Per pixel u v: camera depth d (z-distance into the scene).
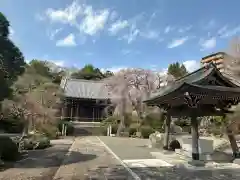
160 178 7.60
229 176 7.91
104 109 38.78
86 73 60.62
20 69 10.32
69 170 8.73
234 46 27.06
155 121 29.69
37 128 22.91
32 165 9.62
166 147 14.14
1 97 9.41
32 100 20.39
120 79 31.67
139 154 12.95
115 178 7.55
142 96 29.72
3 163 9.38
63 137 25.56
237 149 10.62
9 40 9.69
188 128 27.55
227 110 11.37
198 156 10.07
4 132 22.14
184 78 12.76
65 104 36.94
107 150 14.77
